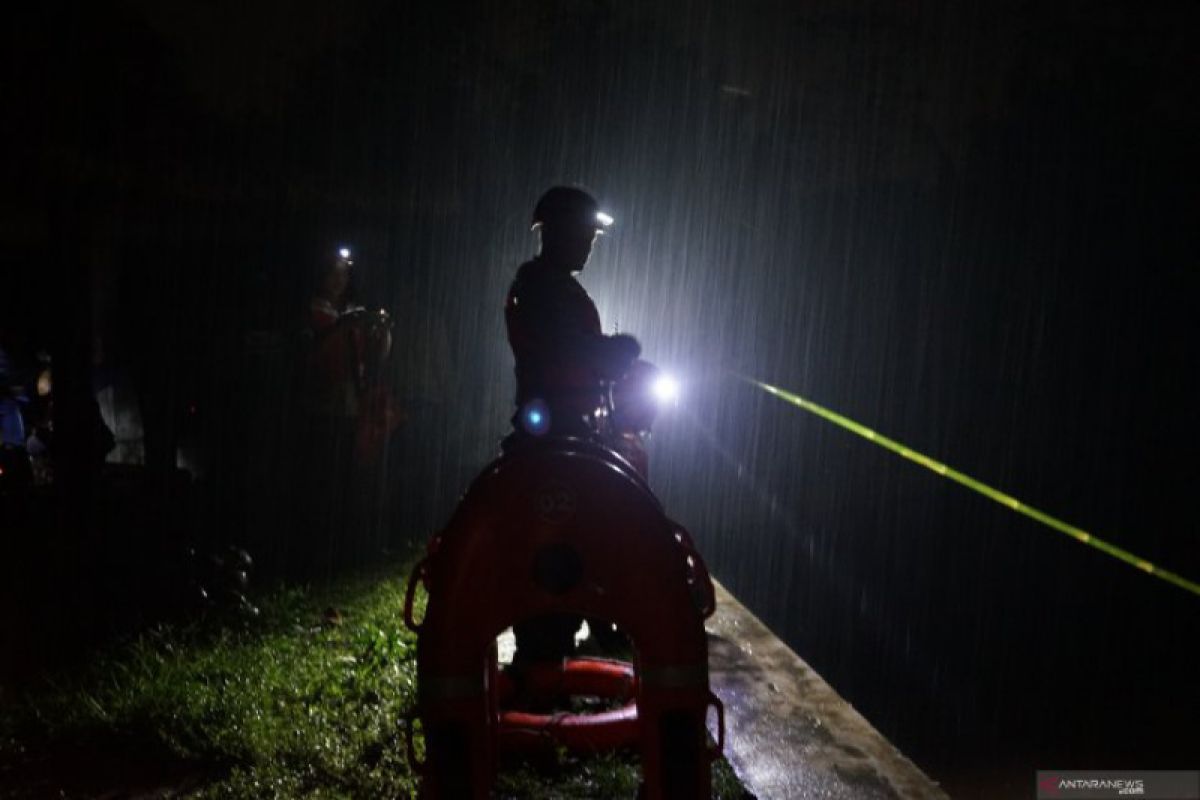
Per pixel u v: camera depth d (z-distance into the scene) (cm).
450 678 289
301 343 968
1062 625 744
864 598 799
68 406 764
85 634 578
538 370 352
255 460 966
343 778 396
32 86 724
